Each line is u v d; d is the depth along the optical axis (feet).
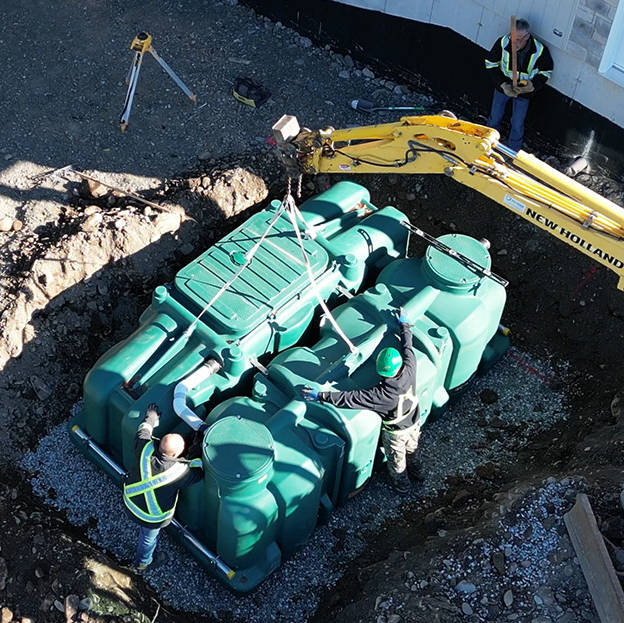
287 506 22.54
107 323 29.53
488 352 29.19
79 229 29.40
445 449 27.63
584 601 21.72
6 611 22.41
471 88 34.35
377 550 25.13
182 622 23.30
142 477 21.93
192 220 31.04
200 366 24.30
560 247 30.89
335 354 24.91
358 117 34.91
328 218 28.53
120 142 32.89
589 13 28.73
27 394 27.55
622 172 31.45
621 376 28.50
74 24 37.04
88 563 23.27
